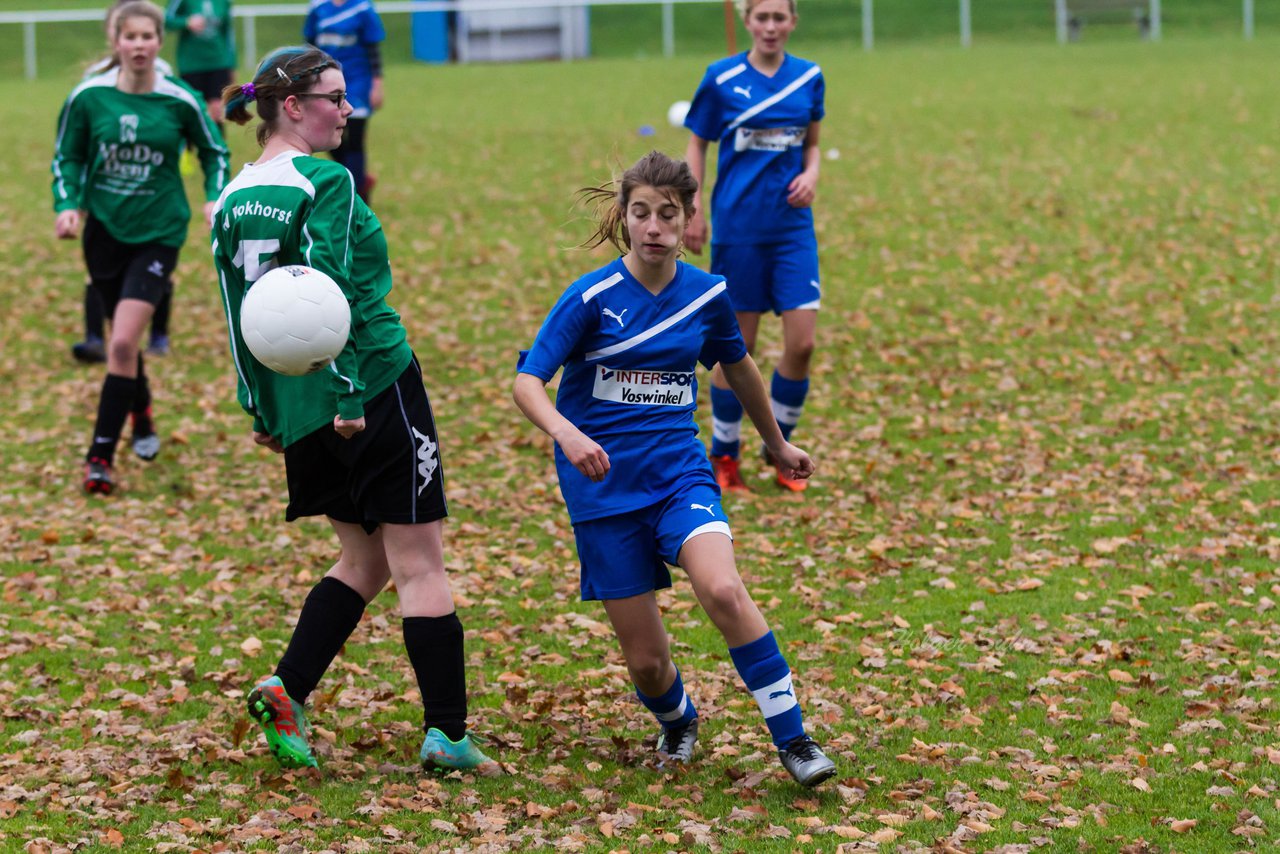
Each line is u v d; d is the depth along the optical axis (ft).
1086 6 300.61
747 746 46.34
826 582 62.75
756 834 39.50
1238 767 43.47
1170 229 133.18
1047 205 143.54
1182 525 68.03
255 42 316.40
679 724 45.19
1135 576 61.93
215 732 48.08
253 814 41.39
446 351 104.68
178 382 97.60
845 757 44.83
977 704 49.39
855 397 91.97
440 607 44.11
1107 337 102.94
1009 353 100.42
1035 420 86.17
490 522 72.33
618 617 42.75
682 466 42.52
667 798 42.22
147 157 76.64
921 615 58.29
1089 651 53.72
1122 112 193.67
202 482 78.89
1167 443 81.10
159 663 54.85
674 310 42.32
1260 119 184.24
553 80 250.98
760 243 74.08
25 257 130.93
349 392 40.86
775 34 72.23
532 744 47.09
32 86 253.85
